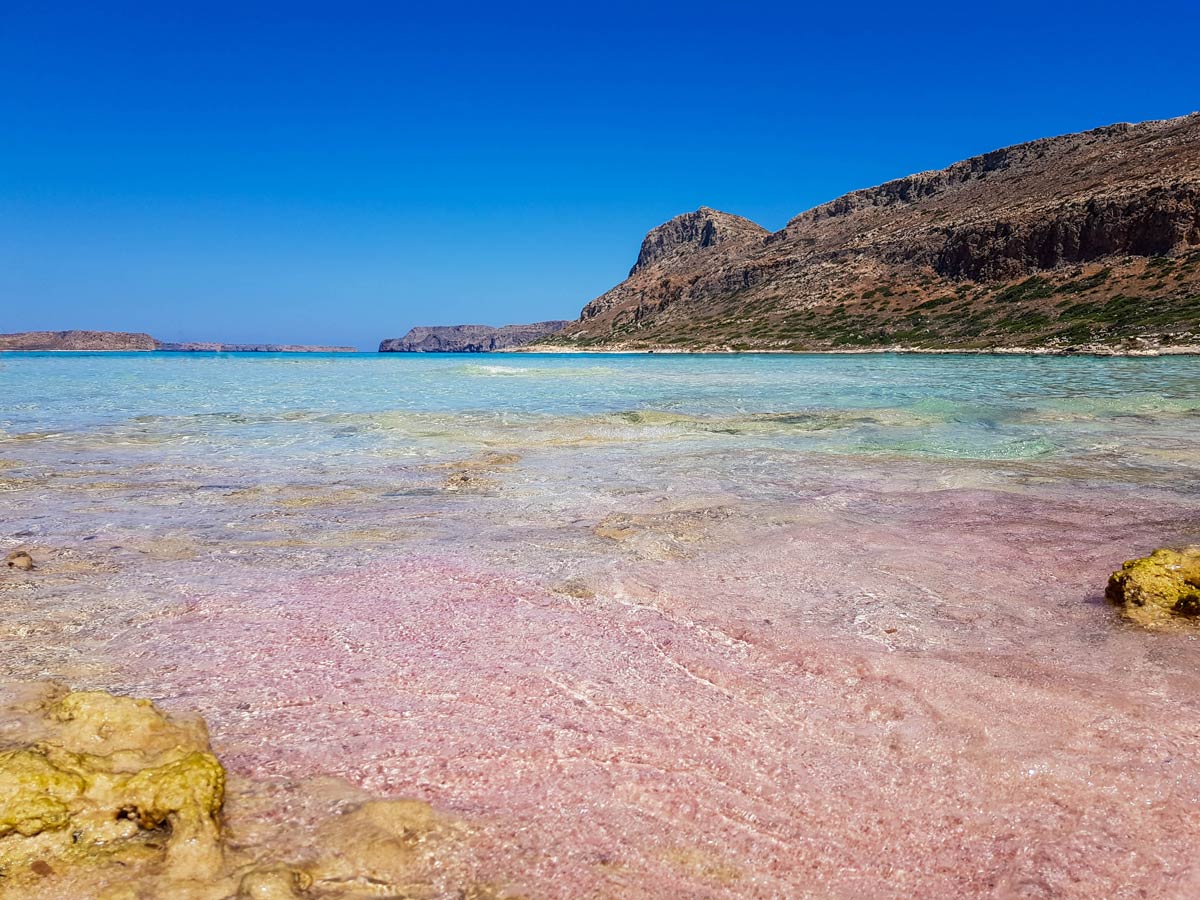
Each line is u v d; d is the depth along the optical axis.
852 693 3.59
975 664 3.85
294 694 3.54
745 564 5.45
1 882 2.29
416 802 2.74
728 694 3.59
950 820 2.69
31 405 17.06
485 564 5.45
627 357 78.12
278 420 14.09
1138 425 12.66
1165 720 3.26
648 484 8.23
